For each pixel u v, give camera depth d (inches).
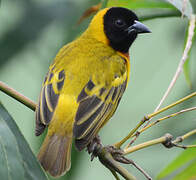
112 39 409.1
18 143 244.1
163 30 503.2
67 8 434.0
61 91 340.5
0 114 247.6
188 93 442.9
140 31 414.9
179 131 424.2
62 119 323.6
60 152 311.1
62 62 368.5
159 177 331.9
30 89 471.2
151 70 493.7
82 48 389.7
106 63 378.0
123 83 386.0
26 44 430.9
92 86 352.5
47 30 432.8
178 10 359.9
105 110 352.8
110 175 473.4
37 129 317.7
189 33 333.7
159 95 479.2
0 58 430.0
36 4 436.5
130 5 359.6
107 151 293.9
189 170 330.3
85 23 423.8
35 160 243.4
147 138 455.8
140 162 451.8
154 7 358.9
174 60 492.1
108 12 414.6
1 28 432.8
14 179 233.5
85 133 322.0
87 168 468.8
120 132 474.6
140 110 481.1
